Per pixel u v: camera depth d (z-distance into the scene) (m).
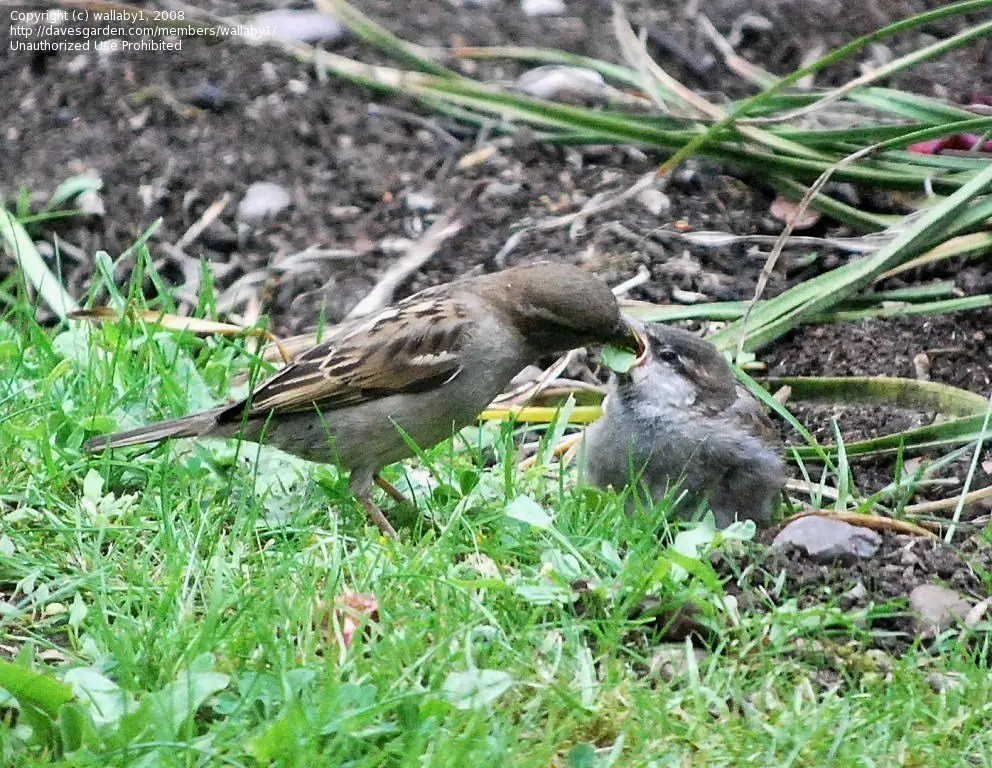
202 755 6.98
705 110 14.08
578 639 8.27
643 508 10.23
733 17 16.91
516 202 14.48
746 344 12.42
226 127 15.22
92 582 8.70
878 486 11.38
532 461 10.91
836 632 8.66
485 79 16.03
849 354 12.82
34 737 7.21
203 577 8.69
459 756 7.02
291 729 6.94
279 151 14.95
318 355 9.89
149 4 17.05
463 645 7.99
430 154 15.06
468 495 9.82
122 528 9.22
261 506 9.66
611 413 10.36
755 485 10.28
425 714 7.31
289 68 16.00
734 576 9.02
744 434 10.21
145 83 15.73
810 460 11.62
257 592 8.30
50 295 12.74
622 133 14.51
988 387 12.38
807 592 9.05
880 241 13.31
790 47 16.45
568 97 15.75
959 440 11.23
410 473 10.88
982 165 13.48
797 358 12.89
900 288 13.50
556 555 8.92
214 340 12.20
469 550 9.22
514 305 10.14
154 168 14.62
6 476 9.84
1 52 16.11
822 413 12.15
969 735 7.79
